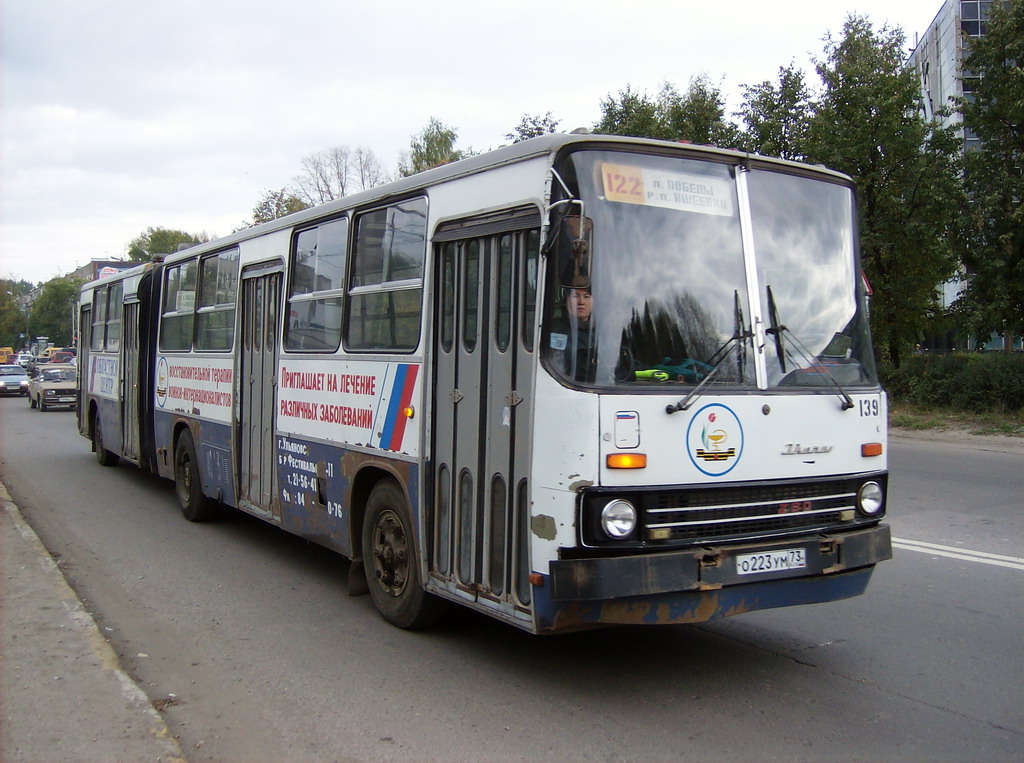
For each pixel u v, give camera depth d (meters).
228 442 9.02
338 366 6.84
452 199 5.54
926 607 6.54
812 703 4.82
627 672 5.34
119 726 4.36
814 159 23.00
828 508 5.09
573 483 4.41
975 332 22.64
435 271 5.67
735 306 4.97
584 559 4.34
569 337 4.52
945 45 59.19
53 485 13.09
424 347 5.68
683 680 5.19
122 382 13.16
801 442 5.00
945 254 21.94
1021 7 20.84
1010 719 4.59
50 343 99.25
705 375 4.78
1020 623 6.15
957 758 4.14
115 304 13.69
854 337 5.49
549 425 4.54
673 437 4.56
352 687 5.13
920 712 4.68
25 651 5.37
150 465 11.98
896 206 22.12
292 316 7.76
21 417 27.86
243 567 8.13
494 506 5.04
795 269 5.28
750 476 4.80
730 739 4.37
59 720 4.41
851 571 5.13
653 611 4.50
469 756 4.21
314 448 7.22
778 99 24.55
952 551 8.13
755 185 5.23
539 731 4.49
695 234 4.94
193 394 10.06
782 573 4.77
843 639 5.89
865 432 5.31
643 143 4.88
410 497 5.82
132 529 9.88
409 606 6.02
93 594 7.21
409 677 5.29
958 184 22.06
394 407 6.04
